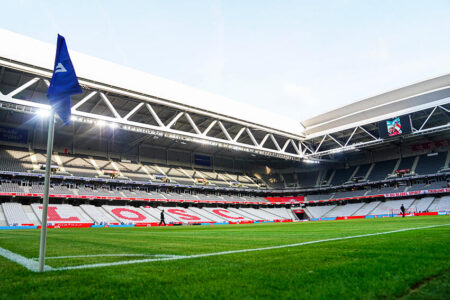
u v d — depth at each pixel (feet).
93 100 138.10
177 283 11.62
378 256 16.38
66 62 17.58
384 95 154.10
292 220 198.29
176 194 179.22
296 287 10.63
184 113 143.64
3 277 13.07
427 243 21.56
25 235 50.70
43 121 150.71
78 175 147.64
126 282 11.89
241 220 175.22
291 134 183.42
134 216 144.87
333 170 230.48
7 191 124.26
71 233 59.77
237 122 160.35
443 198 164.35
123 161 180.24
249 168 240.94
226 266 14.97
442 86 142.10
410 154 198.80
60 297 10.09
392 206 178.50
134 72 131.44
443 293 9.80
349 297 9.47
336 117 176.96
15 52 102.94
